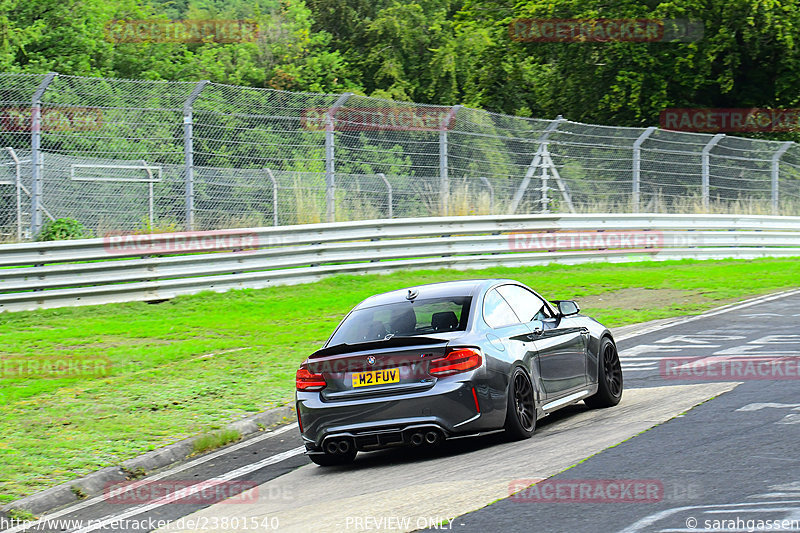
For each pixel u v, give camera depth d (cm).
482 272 4759
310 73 9356
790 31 7469
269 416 2192
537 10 7844
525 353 1803
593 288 4322
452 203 4909
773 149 6162
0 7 7619
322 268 4419
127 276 3900
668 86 7838
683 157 5725
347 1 10844
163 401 2339
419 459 1728
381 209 4681
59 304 3769
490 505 1287
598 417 1930
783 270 5066
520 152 5166
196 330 3391
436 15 10550
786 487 1249
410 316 1798
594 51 7919
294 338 3192
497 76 8888
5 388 2520
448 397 1639
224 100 4247
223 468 1814
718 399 1948
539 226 5122
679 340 2950
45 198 3866
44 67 7244
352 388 1691
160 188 4075
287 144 4388
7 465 1809
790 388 2009
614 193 5462
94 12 7988
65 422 2145
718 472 1358
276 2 13200
